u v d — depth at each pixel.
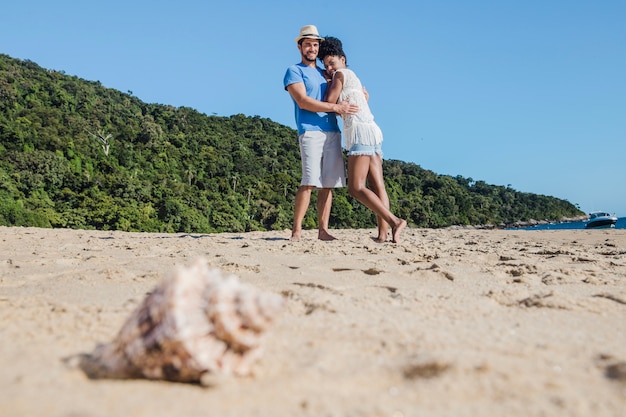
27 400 1.61
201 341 1.74
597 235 9.01
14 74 97.56
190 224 70.12
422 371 1.92
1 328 2.46
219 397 1.67
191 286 1.80
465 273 4.18
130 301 3.07
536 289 3.53
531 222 141.75
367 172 6.79
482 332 2.46
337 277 3.94
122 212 63.28
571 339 2.39
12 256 5.45
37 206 61.06
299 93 6.74
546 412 1.62
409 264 4.62
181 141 99.88
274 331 2.41
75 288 3.54
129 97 117.62
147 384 1.76
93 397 1.64
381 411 1.60
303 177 7.04
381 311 2.85
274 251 5.60
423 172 132.12
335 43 7.13
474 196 136.88
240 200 84.56
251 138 119.06
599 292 3.42
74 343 2.23
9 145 72.56
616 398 1.74
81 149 78.69
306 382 1.81
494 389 1.78
